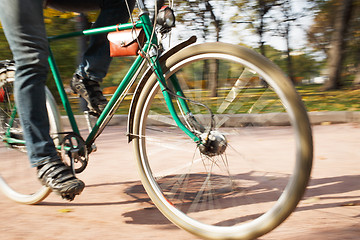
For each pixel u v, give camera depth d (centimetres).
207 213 178
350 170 262
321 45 1650
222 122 171
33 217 193
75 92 203
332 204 192
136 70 177
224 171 193
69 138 188
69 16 645
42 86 176
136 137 179
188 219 162
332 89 1152
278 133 208
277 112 164
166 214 170
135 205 205
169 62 164
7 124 226
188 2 1184
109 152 361
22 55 170
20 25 165
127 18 200
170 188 187
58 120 196
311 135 134
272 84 139
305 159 134
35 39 168
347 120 523
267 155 187
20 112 175
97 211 198
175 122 169
